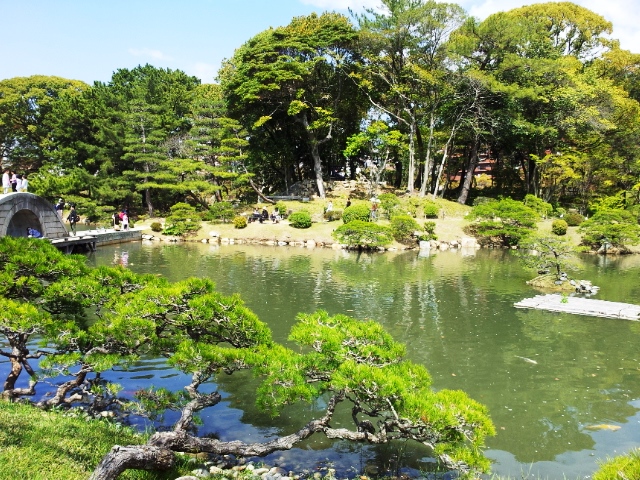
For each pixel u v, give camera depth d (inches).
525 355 448.5
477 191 1977.1
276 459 268.8
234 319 291.0
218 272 852.0
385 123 1726.1
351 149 1648.6
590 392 368.8
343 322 287.0
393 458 272.8
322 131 1796.3
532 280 776.9
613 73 1768.0
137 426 299.4
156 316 301.4
